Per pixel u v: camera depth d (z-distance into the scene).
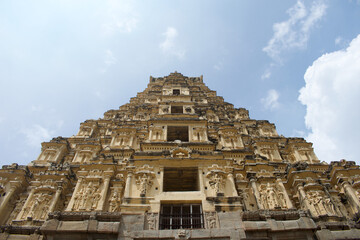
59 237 16.91
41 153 34.66
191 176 24.23
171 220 19.09
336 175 27.86
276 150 34.75
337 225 19.11
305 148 35.25
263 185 24.38
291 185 26.48
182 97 41.44
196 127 31.77
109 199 24.55
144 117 42.94
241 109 47.53
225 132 35.75
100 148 34.81
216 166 23.16
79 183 25.25
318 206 23.34
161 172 22.91
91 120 42.38
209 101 51.34
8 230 20.80
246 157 28.55
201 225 18.81
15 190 27.19
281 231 17.33
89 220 17.53
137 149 34.09
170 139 32.50
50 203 24.97
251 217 18.23
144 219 18.50
